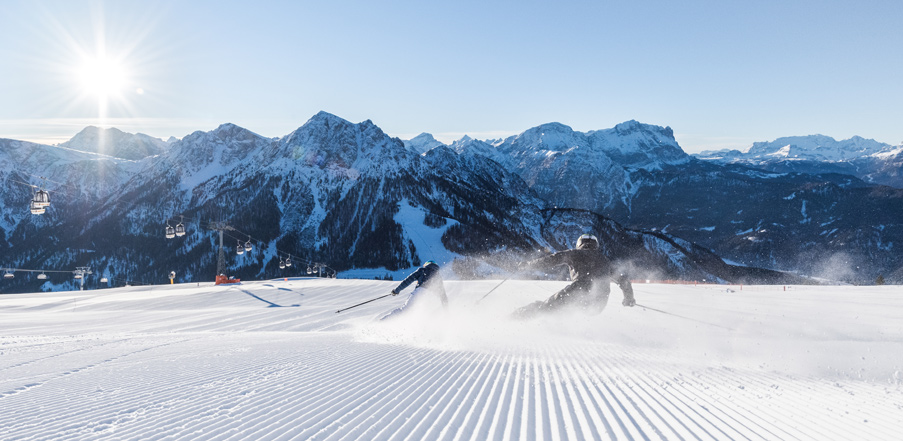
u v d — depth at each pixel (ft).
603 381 14.29
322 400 11.99
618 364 17.29
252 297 106.01
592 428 9.57
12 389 13.25
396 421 10.15
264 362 17.98
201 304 93.30
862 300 67.97
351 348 21.88
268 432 9.25
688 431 9.27
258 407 11.23
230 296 108.27
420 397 12.41
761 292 95.35
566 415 10.61
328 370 16.26
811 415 10.32
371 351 20.72
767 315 43.21
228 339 27.53
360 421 10.11
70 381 14.37
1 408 11.04
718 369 16.14
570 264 26.40
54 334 35.22
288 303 90.99
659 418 10.25
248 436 8.94
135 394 12.57
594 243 26.50
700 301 67.21
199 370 16.20
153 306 90.68
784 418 10.11
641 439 8.79
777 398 12.00
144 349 22.26
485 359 18.62
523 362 17.85
